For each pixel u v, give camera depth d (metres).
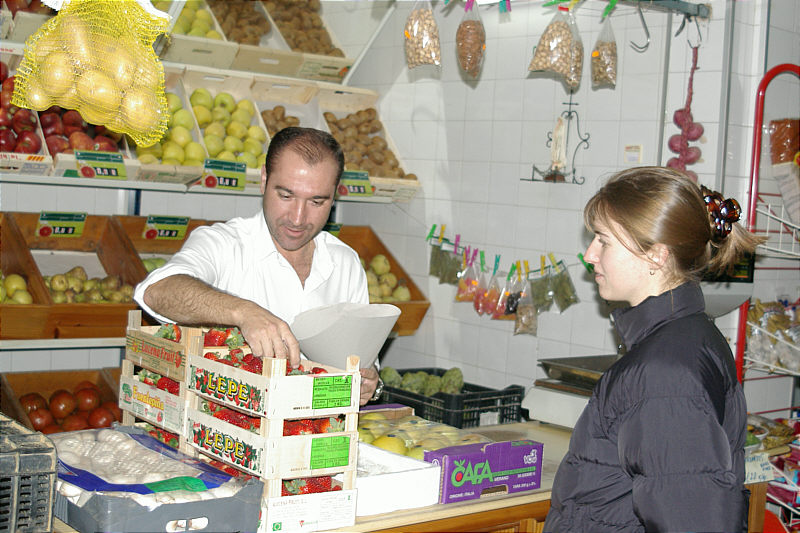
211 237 2.27
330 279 2.46
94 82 1.81
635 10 3.16
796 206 3.33
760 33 3.15
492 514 1.98
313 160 2.01
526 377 3.60
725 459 1.29
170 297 1.77
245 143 3.91
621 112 3.23
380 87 4.41
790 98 3.37
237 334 1.84
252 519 1.55
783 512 3.36
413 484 1.87
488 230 3.77
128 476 1.58
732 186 3.14
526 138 3.59
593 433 1.46
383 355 4.37
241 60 4.00
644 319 1.46
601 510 1.44
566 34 3.03
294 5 4.49
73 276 3.57
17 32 3.24
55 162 3.17
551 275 3.48
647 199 1.42
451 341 3.96
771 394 3.53
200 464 1.68
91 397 3.43
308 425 1.65
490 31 3.74
